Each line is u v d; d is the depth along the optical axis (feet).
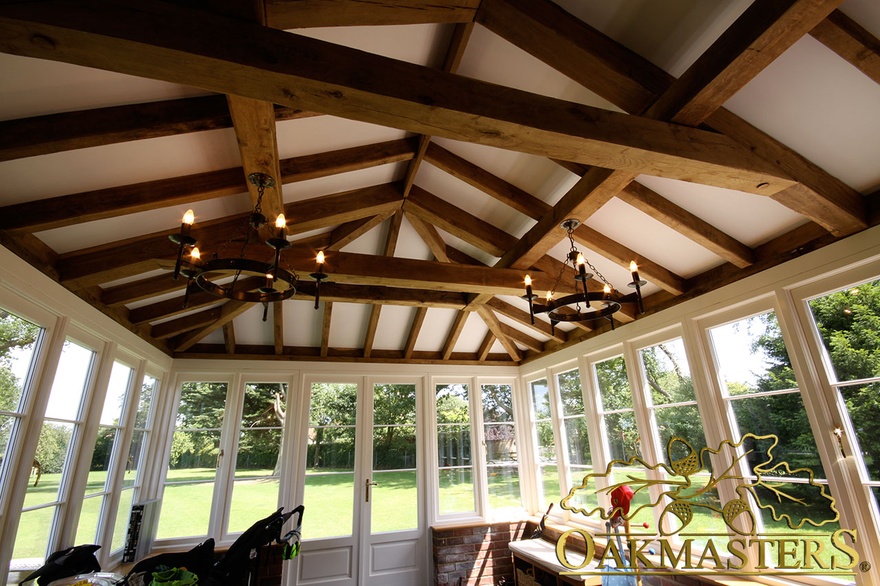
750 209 9.51
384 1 6.53
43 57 4.70
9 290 8.04
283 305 16.47
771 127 7.74
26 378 8.76
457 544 17.30
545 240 11.03
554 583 13.62
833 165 7.95
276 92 5.34
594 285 13.55
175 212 9.87
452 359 20.20
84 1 4.50
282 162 9.66
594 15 7.41
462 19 7.47
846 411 8.50
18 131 6.57
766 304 10.07
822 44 6.55
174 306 13.53
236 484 16.29
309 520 16.65
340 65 5.34
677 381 12.34
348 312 17.42
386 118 5.82
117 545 13.21
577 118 6.34
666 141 6.73
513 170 11.16
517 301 17.16
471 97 5.87
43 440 9.44
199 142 8.40
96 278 9.83
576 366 16.98
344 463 17.74
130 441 13.42
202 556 10.54
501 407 20.49
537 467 19.30
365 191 12.43
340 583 16.26
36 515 9.35
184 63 4.85
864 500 8.07
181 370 16.74
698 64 6.39
